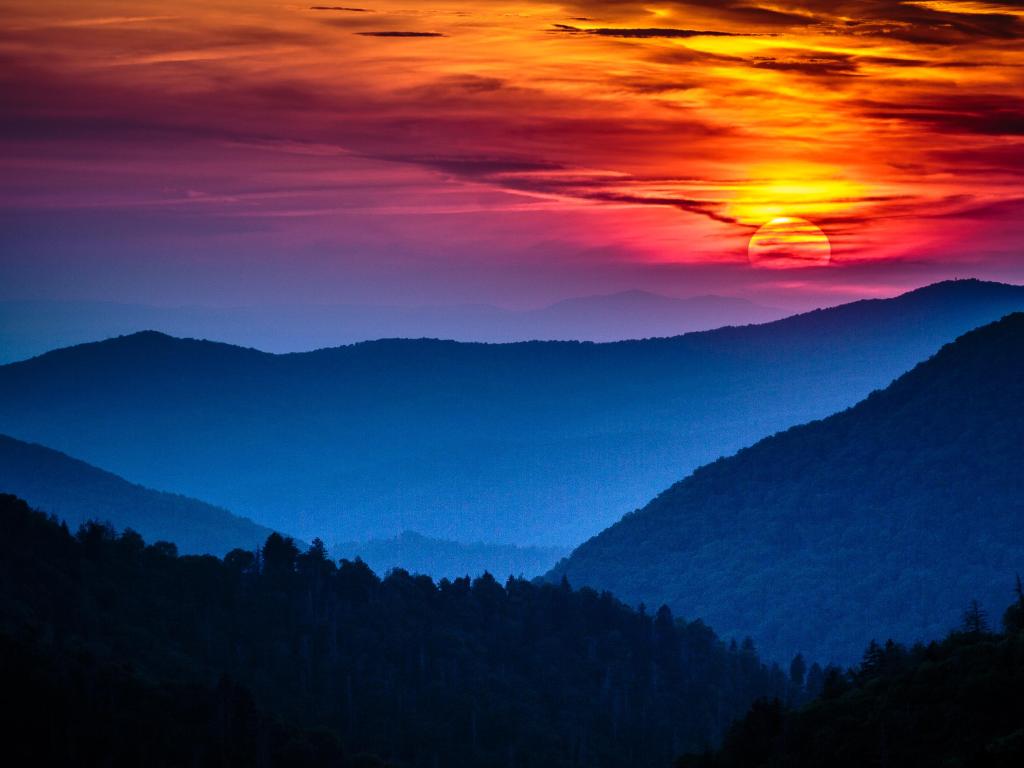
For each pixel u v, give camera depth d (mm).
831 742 137625
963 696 134375
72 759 159875
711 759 151500
